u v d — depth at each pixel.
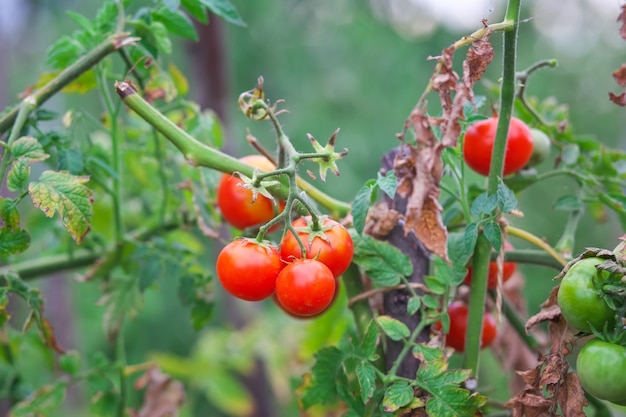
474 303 0.68
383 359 0.69
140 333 3.26
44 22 3.55
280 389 1.28
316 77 3.69
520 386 0.89
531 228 3.05
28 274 0.87
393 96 3.68
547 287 2.97
